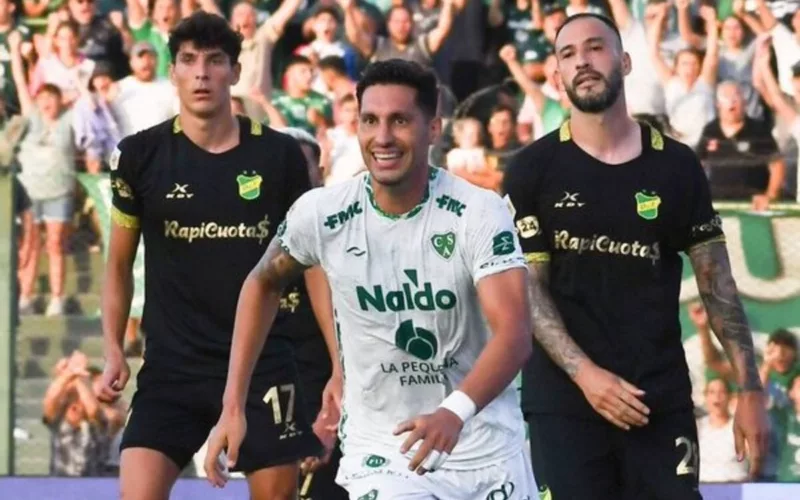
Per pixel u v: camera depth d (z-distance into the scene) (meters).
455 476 10.81
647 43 25.56
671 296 13.38
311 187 14.66
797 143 25.06
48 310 25.02
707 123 25.28
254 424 14.34
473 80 25.91
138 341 24.59
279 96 26.02
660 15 25.55
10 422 24.36
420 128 10.08
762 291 24.33
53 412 24.50
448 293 10.41
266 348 14.41
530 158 13.41
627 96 25.50
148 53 26.14
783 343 24.00
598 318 13.22
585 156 13.30
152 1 26.25
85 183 25.50
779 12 25.41
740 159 25.09
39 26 26.23
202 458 23.52
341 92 25.95
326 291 14.33
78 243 25.31
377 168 10.09
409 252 10.39
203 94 14.10
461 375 10.75
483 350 9.88
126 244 14.52
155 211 14.23
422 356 10.64
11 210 25.41
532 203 13.35
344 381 11.11
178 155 14.28
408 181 10.22
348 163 25.75
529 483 11.14
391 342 10.63
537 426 13.42
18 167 25.47
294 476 14.59
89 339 24.81
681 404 13.32
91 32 26.23
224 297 14.22
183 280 14.23
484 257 10.15
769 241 24.48
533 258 13.32
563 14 25.83
